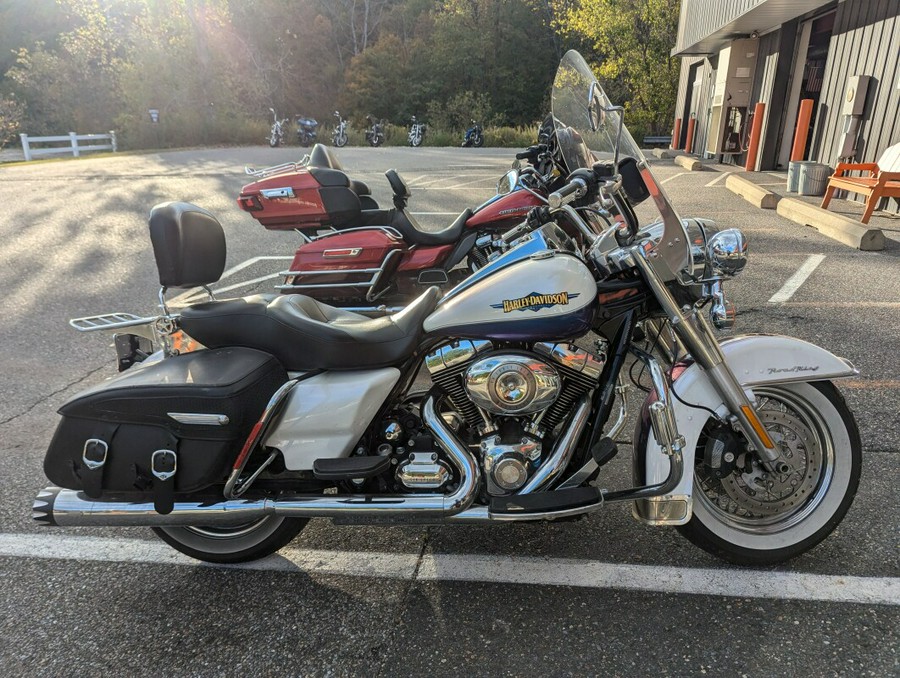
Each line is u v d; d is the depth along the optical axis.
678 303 2.32
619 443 3.51
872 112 9.52
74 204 11.30
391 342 2.35
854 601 2.32
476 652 2.17
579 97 2.76
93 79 29.53
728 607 2.32
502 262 2.39
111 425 2.26
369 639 2.26
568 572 2.55
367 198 5.79
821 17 12.68
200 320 2.44
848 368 2.37
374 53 41.06
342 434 2.35
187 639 2.29
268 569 2.66
